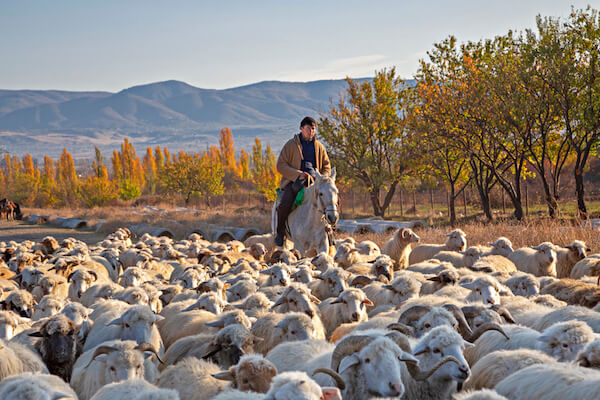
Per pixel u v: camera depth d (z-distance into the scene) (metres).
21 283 15.25
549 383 5.60
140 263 16.88
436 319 7.52
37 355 8.23
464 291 10.52
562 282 11.16
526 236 20.61
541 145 33.88
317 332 9.30
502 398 4.91
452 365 6.27
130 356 7.13
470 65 35.59
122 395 6.00
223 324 8.58
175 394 5.62
